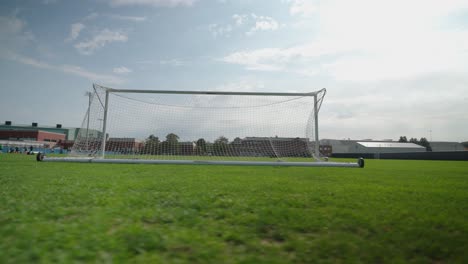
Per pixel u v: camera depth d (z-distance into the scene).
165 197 3.57
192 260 1.62
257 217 2.58
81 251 1.65
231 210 2.90
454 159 29.27
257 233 2.15
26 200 3.17
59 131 74.62
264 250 1.80
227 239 2.01
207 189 4.34
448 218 2.63
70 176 6.11
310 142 12.49
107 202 3.14
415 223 2.46
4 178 5.56
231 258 1.66
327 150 41.16
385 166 15.29
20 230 2.03
